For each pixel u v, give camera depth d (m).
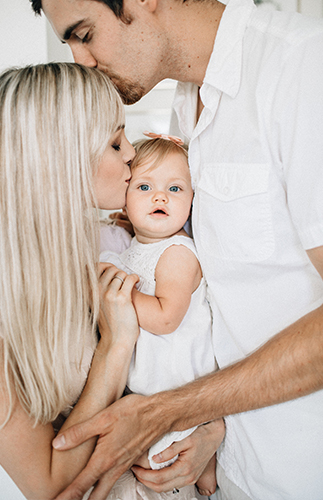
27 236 0.79
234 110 0.84
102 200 0.97
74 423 0.82
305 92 0.69
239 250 0.84
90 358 0.88
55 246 0.81
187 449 0.91
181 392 0.84
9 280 0.79
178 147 1.04
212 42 0.89
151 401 0.84
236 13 0.85
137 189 1.00
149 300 0.92
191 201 1.03
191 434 0.92
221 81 0.84
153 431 0.85
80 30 0.92
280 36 0.76
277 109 0.73
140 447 0.85
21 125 0.77
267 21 0.81
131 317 0.88
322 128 0.67
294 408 0.86
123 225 1.28
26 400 0.78
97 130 0.85
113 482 0.85
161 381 0.94
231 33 0.84
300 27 0.75
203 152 0.93
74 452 0.81
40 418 0.78
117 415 0.82
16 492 0.95
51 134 0.79
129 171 1.00
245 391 0.76
